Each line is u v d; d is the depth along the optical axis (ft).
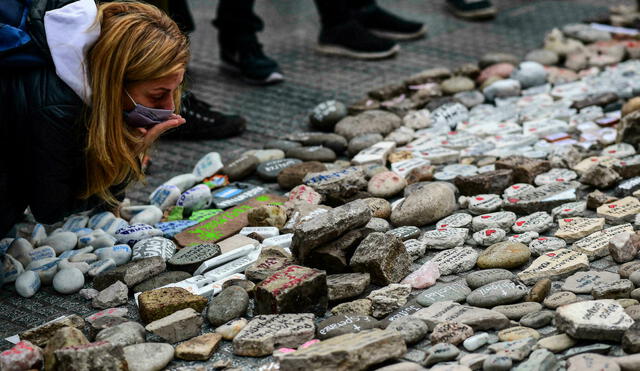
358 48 18.75
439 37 20.07
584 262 9.65
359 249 9.83
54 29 8.65
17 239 10.84
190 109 14.55
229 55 17.84
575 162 12.59
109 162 9.16
